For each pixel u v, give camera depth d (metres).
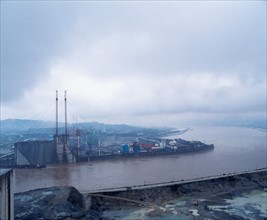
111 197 93.19
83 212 78.81
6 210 50.47
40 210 74.69
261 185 115.88
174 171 166.38
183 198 99.25
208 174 152.75
